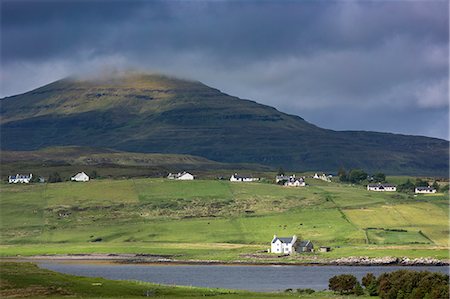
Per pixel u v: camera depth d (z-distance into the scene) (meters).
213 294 187.75
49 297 170.00
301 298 184.50
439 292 178.25
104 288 185.38
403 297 187.12
